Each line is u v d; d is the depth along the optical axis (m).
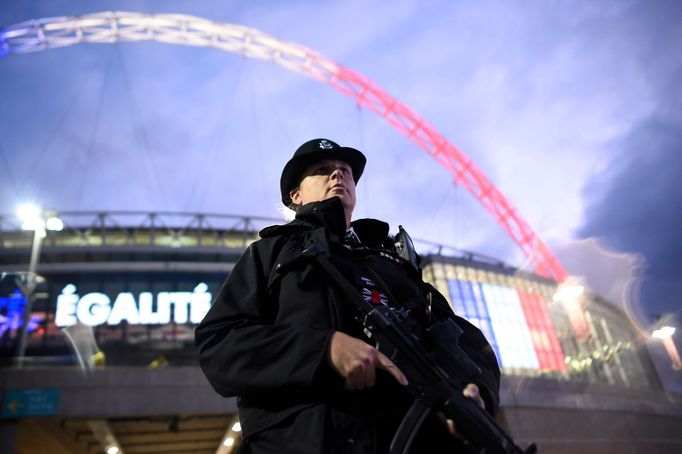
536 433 25.12
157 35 58.91
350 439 1.56
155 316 35.19
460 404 1.60
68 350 31.73
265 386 1.58
